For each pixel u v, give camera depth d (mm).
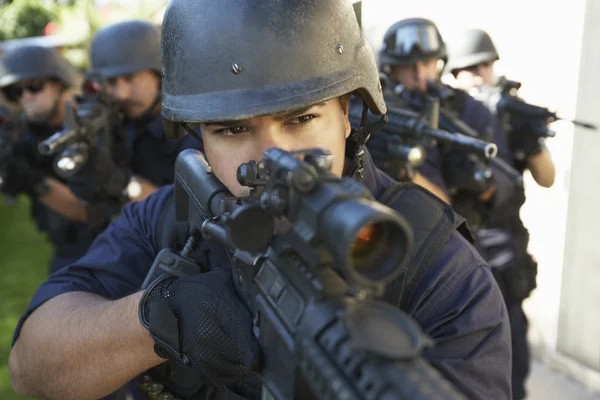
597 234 3289
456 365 1209
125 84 3602
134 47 3623
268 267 1013
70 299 1583
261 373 1044
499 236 3104
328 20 1294
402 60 3502
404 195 1323
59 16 11836
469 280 1273
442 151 3117
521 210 3992
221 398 1345
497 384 1260
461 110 3449
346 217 755
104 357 1427
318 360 820
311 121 1276
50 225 3891
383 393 731
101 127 3387
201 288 1206
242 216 943
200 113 1274
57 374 1497
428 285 1234
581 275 3414
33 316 1609
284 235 967
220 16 1277
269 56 1242
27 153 3994
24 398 3721
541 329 3799
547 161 3549
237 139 1294
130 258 1678
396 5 4727
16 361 1640
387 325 788
